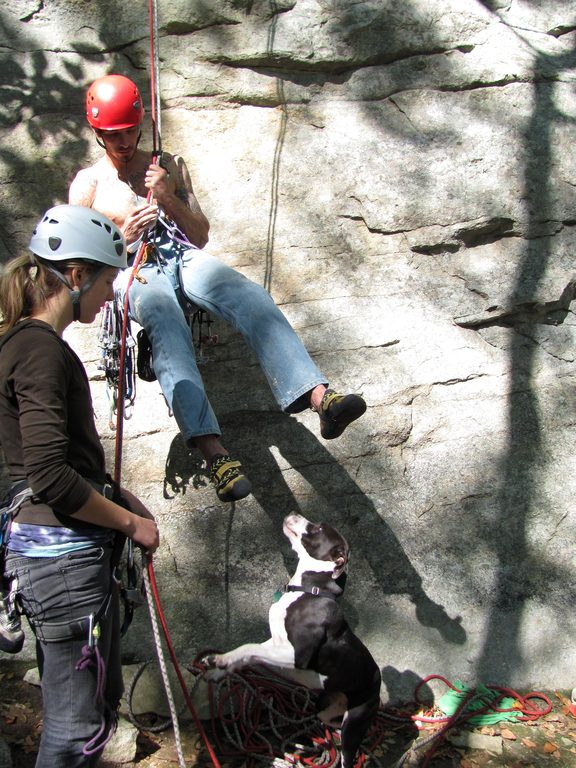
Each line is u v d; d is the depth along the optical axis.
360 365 3.93
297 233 4.00
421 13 4.12
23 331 2.18
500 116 4.16
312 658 2.95
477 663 3.61
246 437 3.80
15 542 2.24
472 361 4.04
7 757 2.97
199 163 3.97
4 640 2.35
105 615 2.30
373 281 4.03
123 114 3.26
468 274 4.07
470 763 3.20
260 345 3.17
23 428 2.08
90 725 2.32
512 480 3.94
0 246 3.80
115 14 3.92
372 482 3.84
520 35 4.31
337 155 4.05
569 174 4.16
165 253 3.40
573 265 4.14
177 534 3.65
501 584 3.76
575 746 3.31
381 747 3.28
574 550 3.87
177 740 2.62
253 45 3.98
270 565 3.68
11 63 3.86
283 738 3.24
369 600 3.67
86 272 2.32
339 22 4.04
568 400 4.09
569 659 3.67
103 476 2.40
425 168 4.07
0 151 3.84
